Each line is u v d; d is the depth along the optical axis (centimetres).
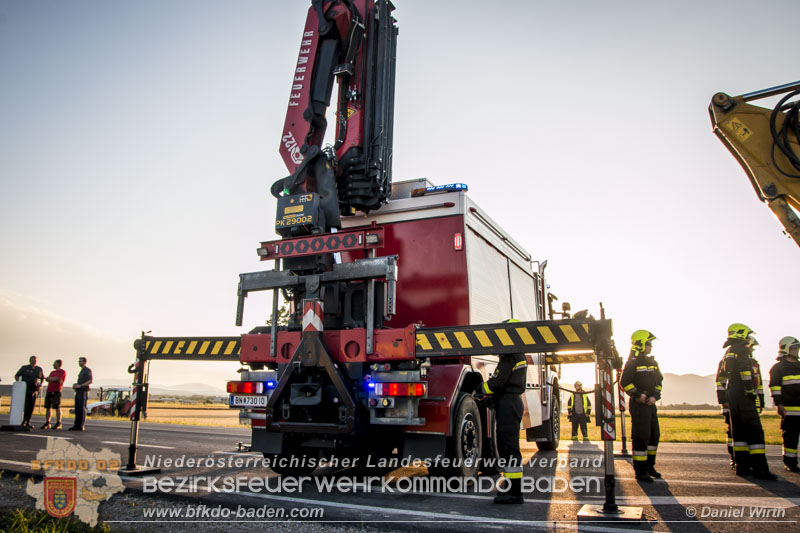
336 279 558
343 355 545
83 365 1270
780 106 462
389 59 730
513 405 504
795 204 454
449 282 664
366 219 723
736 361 662
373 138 693
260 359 588
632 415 636
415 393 507
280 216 625
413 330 519
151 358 643
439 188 689
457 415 565
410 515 436
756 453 639
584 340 443
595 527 402
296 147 665
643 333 650
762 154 466
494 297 767
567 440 1420
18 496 483
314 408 564
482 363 680
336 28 690
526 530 391
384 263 539
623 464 791
